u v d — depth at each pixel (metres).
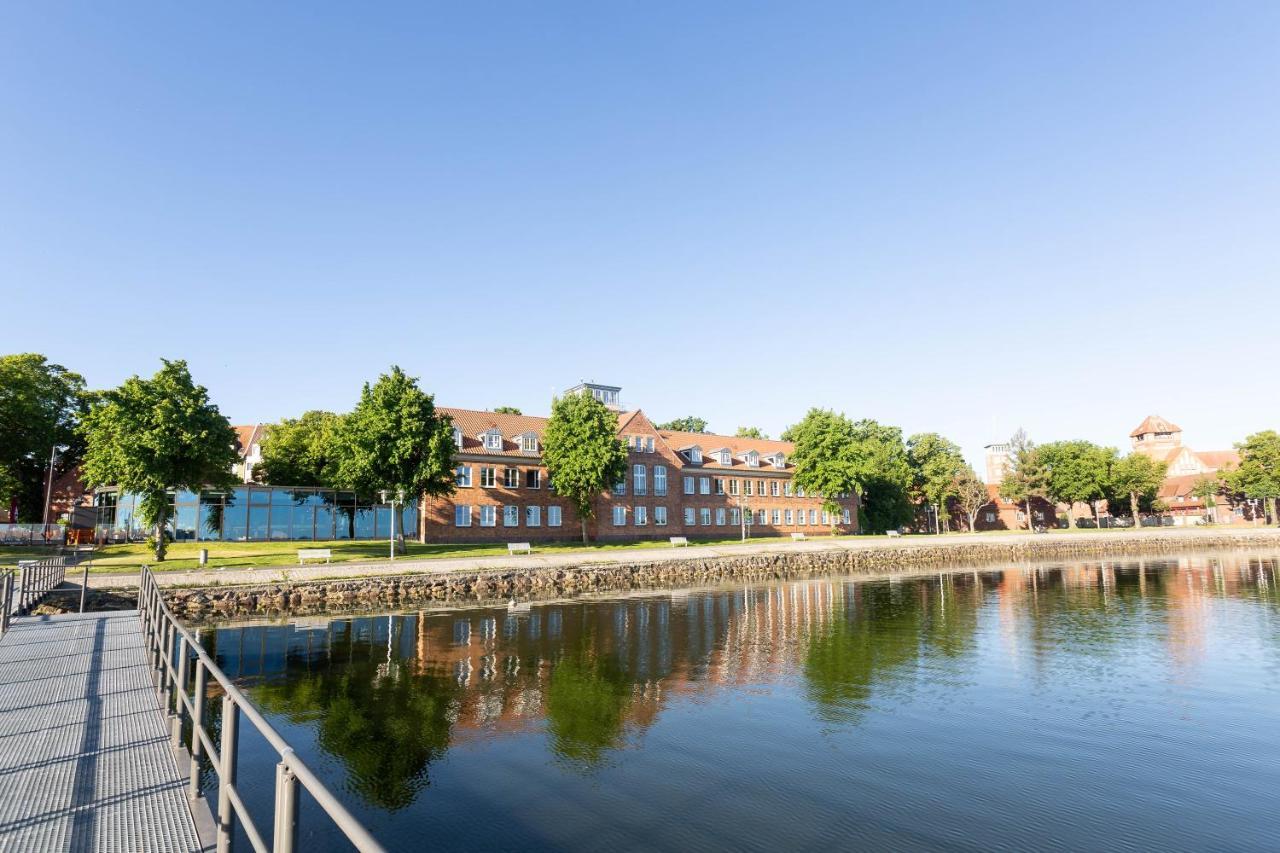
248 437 90.69
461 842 11.51
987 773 14.47
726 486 82.94
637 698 19.77
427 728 17.05
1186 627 30.86
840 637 29.09
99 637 16.70
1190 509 128.25
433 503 62.22
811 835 11.80
